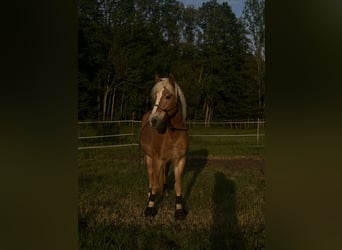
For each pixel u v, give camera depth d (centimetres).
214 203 495
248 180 672
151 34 2809
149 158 496
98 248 328
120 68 2606
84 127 1600
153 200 452
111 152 1121
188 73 2672
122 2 2706
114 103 2711
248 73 2628
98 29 2636
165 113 423
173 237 362
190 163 921
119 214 443
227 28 2848
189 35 3000
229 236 358
